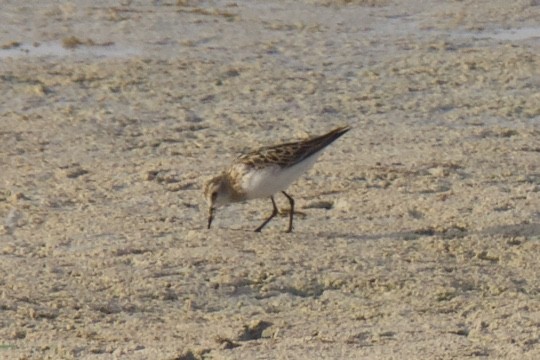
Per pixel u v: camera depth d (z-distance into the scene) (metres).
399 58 20.30
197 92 18.17
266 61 19.95
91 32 21.44
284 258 11.61
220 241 12.05
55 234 12.27
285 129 16.52
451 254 11.92
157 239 12.12
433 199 13.66
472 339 9.56
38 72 18.92
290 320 10.15
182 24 22.16
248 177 12.23
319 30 21.98
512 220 12.94
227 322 10.08
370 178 14.41
